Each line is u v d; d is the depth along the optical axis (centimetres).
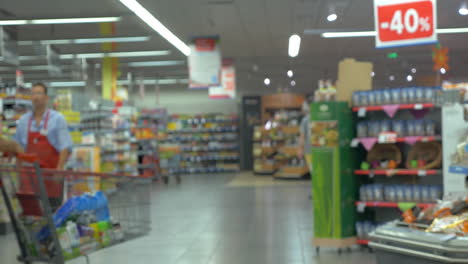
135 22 1197
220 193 1312
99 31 1284
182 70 1920
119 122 1343
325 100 650
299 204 1024
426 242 265
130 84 1784
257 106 2297
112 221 397
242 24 1258
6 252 621
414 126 584
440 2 1102
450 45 1589
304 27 1308
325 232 583
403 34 768
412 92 582
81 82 2058
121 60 1677
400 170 585
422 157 597
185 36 1359
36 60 1659
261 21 1233
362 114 598
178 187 1534
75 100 1206
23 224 365
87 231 376
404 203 577
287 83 2331
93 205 381
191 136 2366
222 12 1140
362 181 633
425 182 619
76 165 1048
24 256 368
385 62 1858
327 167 584
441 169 577
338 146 587
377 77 2158
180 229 766
